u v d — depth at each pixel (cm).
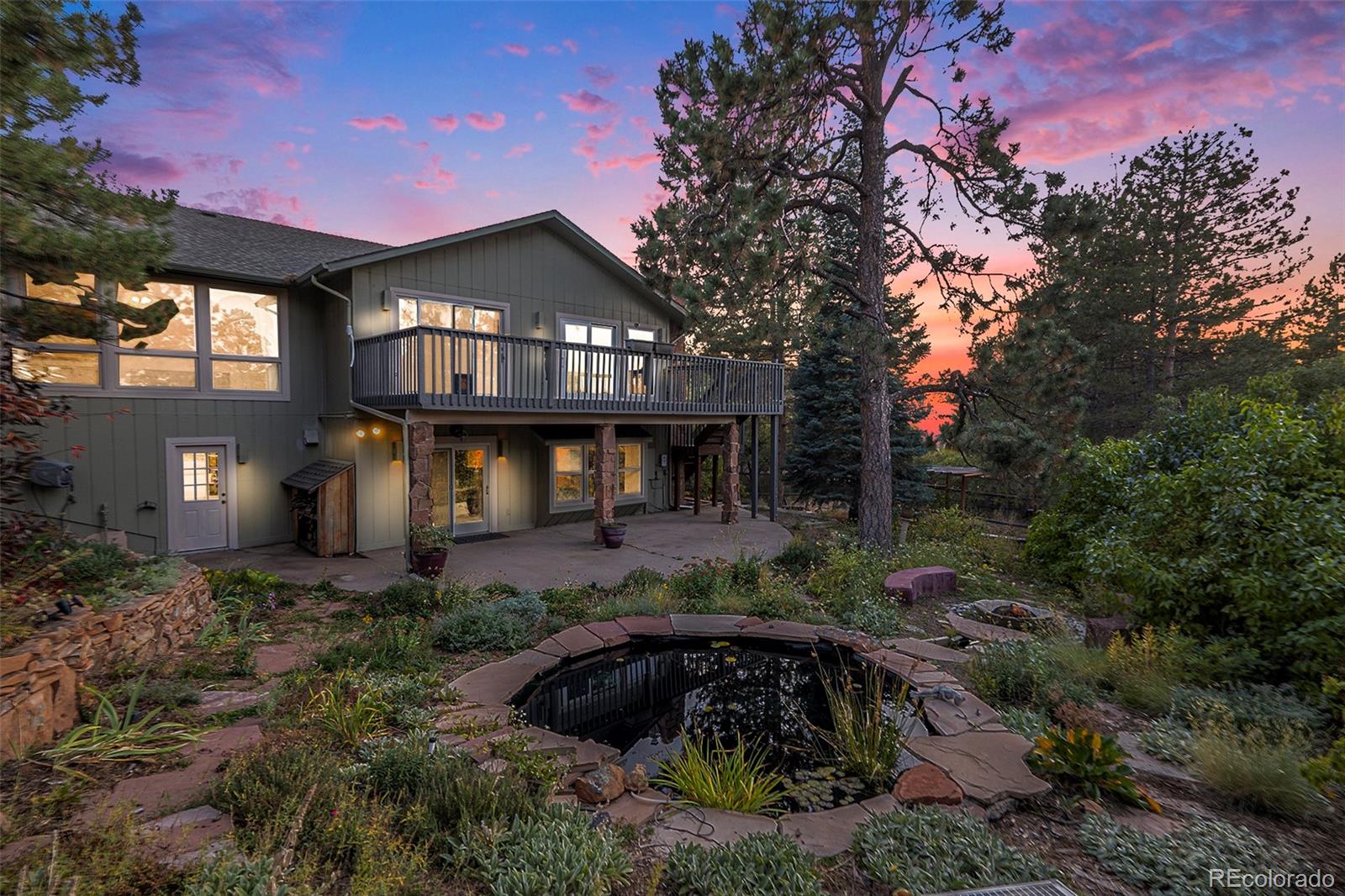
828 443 1606
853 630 702
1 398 469
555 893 251
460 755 369
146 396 973
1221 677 524
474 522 1285
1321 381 1608
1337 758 360
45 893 216
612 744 477
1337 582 471
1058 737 387
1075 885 280
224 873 228
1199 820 327
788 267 1016
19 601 421
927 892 270
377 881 244
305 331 1147
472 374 978
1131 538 669
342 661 540
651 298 1527
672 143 1040
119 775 333
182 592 588
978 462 1095
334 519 1055
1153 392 1970
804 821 340
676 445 1678
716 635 688
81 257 546
